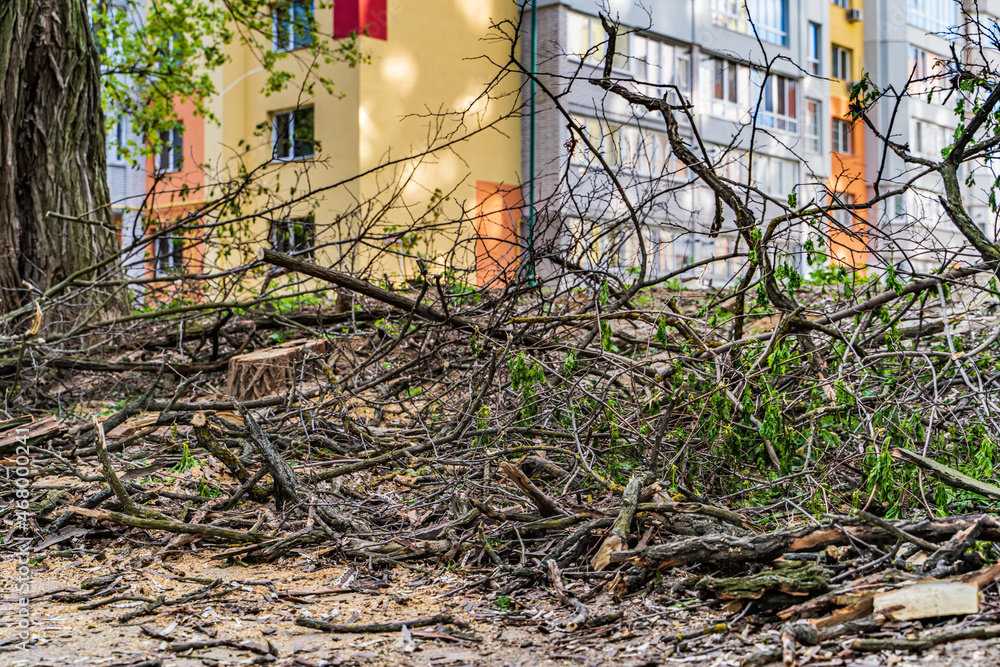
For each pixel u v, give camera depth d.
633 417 5.39
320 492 5.13
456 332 7.48
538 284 6.68
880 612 2.95
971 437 4.78
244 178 9.29
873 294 6.50
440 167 20.69
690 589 3.52
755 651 2.88
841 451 4.90
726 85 25.55
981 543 3.37
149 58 17.98
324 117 21.17
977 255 6.05
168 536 4.61
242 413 5.31
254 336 8.88
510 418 5.54
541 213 7.12
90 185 10.79
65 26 10.59
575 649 3.08
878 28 28.41
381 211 8.35
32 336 7.56
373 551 4.29
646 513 4.11
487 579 3.85
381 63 20.62
